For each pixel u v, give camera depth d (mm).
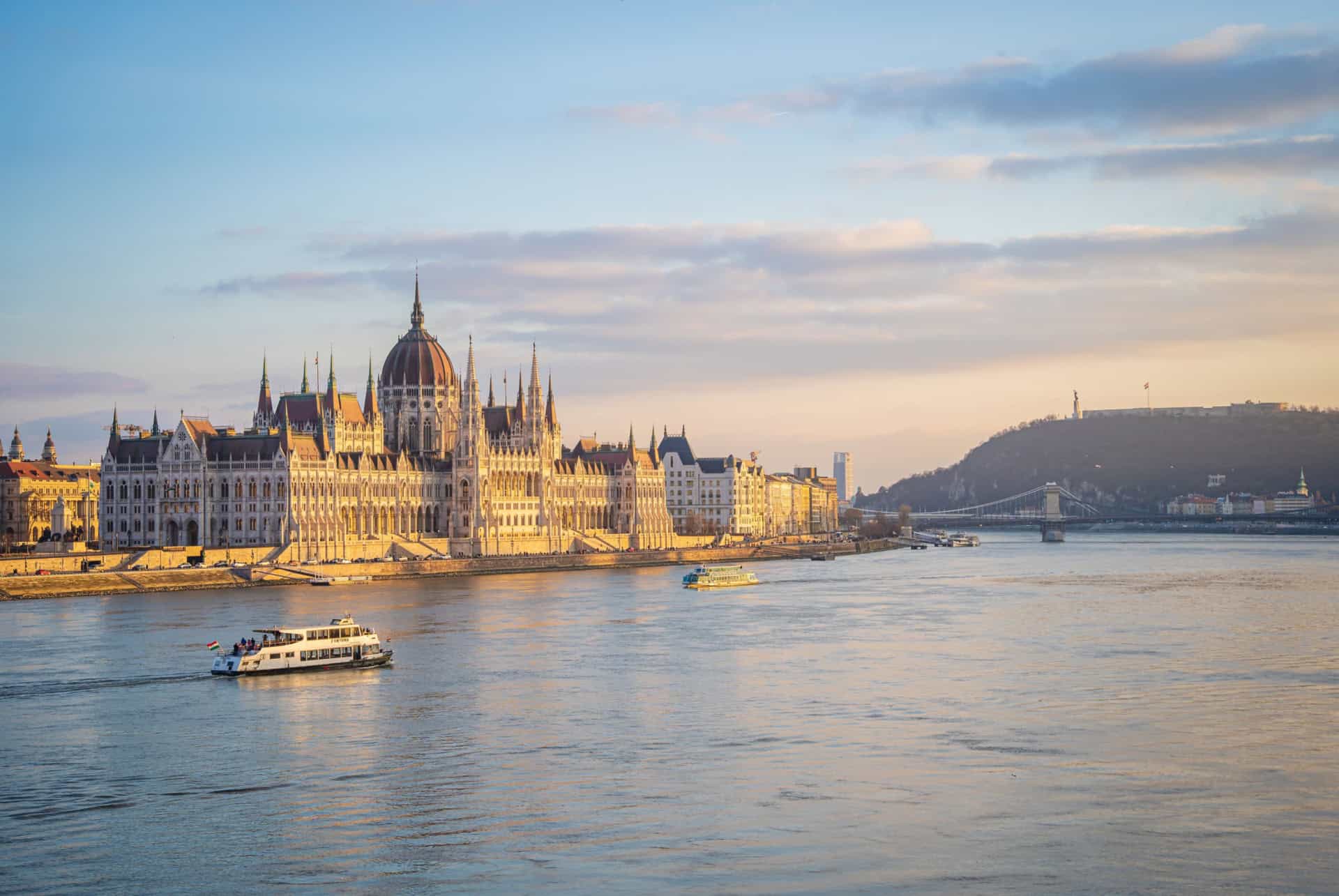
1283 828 133750
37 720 181875
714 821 136500
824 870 123062
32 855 128125
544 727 176625
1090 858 125688
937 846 129000
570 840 130875
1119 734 171500
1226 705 189375
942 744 166625
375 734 173000
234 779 152500
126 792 147625
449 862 125500
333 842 131000
